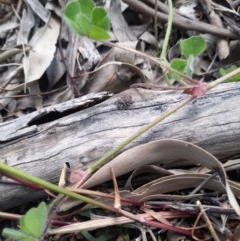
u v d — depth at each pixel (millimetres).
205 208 147
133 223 150
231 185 148
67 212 151
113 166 146
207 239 149
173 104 155
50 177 151
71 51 193
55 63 194
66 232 145
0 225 157
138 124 153
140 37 205
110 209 142
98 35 135
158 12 203
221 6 207
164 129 152
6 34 210
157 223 147
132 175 153
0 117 186
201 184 149
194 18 210
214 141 154
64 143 152
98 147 151
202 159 146
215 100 154
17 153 151
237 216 151
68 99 186
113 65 186
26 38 202
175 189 154
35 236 124
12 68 197
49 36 198
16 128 154
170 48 201
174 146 145
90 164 151
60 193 137
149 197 151
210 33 199
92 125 153
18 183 148
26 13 208
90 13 142
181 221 152
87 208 151
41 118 157
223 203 152
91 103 157
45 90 191
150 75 190
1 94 190
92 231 154
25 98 188
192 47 160
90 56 190
